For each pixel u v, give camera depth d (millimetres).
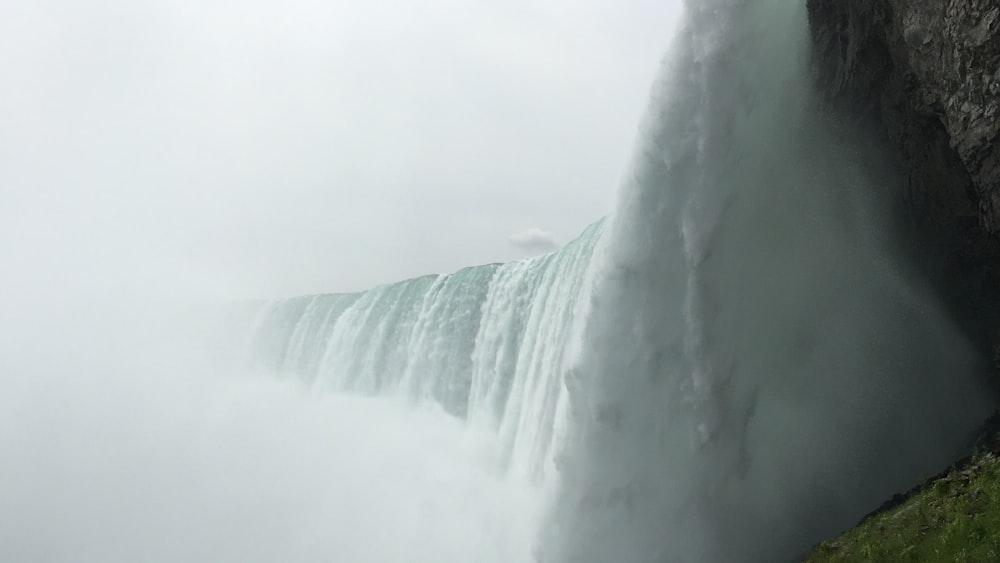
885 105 18141
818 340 19875
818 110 20266
